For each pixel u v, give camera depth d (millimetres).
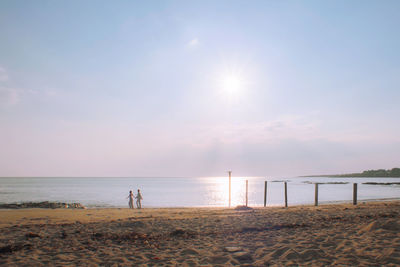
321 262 5035
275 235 8336
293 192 65000
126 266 5305
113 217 15492
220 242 7492
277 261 5297
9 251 6691
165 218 14273
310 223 10742
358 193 56031
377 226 7914
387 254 5145
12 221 13461
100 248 6977
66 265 5414
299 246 6391
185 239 8070
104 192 67688
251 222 11539
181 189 85812
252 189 83750
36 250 6777
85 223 12094
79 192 67375
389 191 63219
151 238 8273
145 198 47562
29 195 55219
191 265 5301
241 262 5410
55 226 11156
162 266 5270
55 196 52062
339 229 8727
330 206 22938
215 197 50188
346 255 5402
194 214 16750
